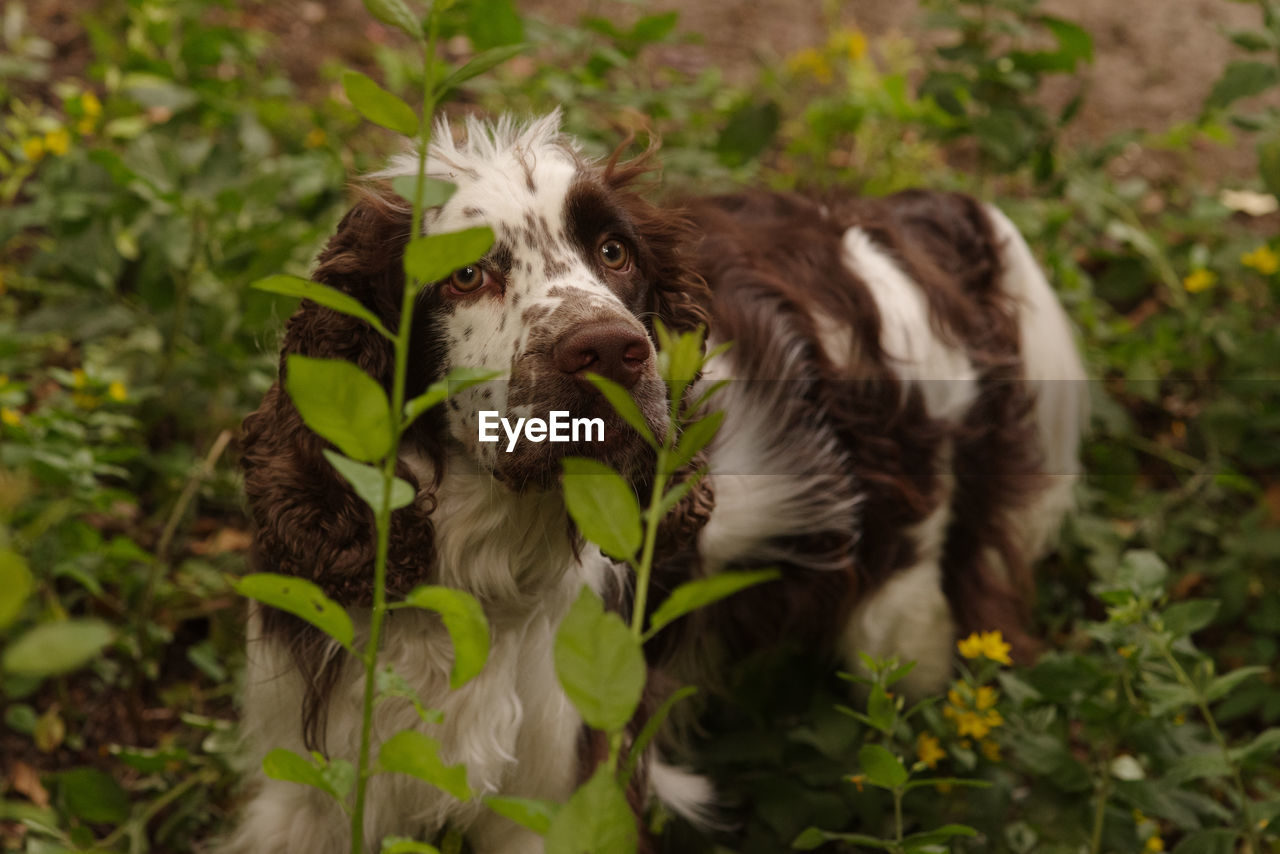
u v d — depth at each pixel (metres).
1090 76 6.25
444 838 2.69
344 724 2.54
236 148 4.14
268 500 2.46
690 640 3.33
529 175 2.32
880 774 2.19
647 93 4.99
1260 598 3.81
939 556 3.58
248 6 5.92
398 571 2.44
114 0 5.42
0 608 0.86
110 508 3.28
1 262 4.45
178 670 3.48
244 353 3.80
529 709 2.60
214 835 3.08
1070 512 4.03
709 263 3.36
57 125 4.51
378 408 1.38
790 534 3.31
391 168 2.53
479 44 4.16
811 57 5.51
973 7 5.26
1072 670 2.79
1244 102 6.17
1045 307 3.95
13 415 3.21
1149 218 5.46
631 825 1.32
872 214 3.72
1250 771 3.03
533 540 2.48
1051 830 2.76
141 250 4.05
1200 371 4.64
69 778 2.74
